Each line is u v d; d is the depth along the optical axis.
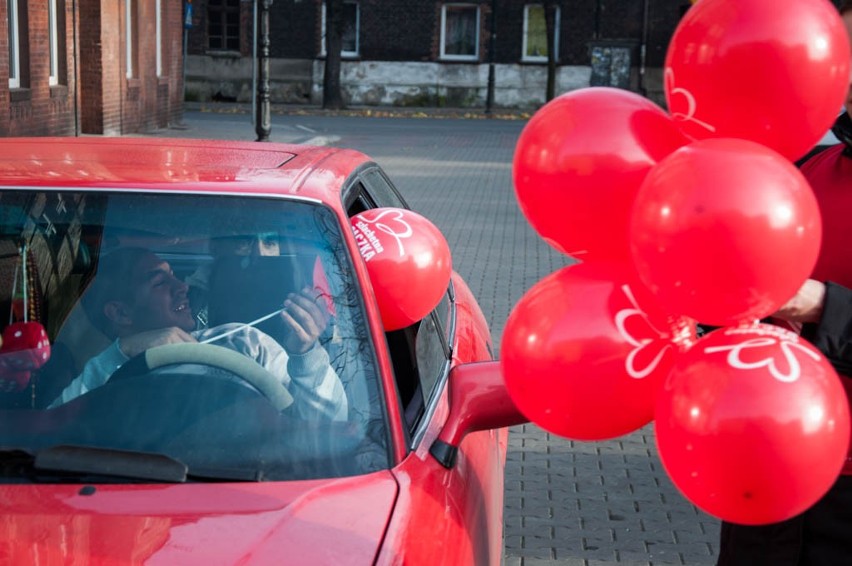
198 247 2.67
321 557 2.02
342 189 3.00
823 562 2.49
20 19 15.76
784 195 1.82
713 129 2.00
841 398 1.91
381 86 38.19
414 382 2.85
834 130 2.47
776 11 1.92
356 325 2.58
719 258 1.80
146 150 3.17
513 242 12.43
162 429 2.38
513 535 4.69
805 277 1.89
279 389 2.46
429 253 2.89
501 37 37.75
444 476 2.47
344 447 2.37
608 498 5.14
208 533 2.06
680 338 2.07
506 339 2.14
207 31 37.50
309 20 37.59
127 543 2.02
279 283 2.62
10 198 2.72
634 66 37.25
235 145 3.41
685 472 1.92
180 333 2.56
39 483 2.22
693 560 4.50
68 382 2.50
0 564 1.96
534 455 5.72
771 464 1.83
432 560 2.14
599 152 2.01
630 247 1.95
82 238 2.68
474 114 36.62
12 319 2.60
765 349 1.89
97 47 19.39
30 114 15.93
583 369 2.01
